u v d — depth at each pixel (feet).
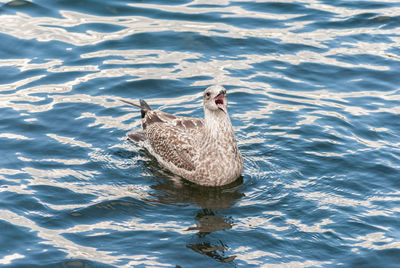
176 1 69.72
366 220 37.14
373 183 41.42
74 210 38.63
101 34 62.54
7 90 53.42
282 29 63.93
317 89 54.54
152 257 33.91
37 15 65.87
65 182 41.88
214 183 42.24
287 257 33.86
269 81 55.67
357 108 51.44
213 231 36.50
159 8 67.92
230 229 36.70
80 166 44.09
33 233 36.06
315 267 32.96
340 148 45.91
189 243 35.24
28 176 42.32
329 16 66.39
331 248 34.60
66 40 61.31
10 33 61.77
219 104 40.22
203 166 42.24
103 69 56.90
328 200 39.58
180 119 46.91
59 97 52.85
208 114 41.39
